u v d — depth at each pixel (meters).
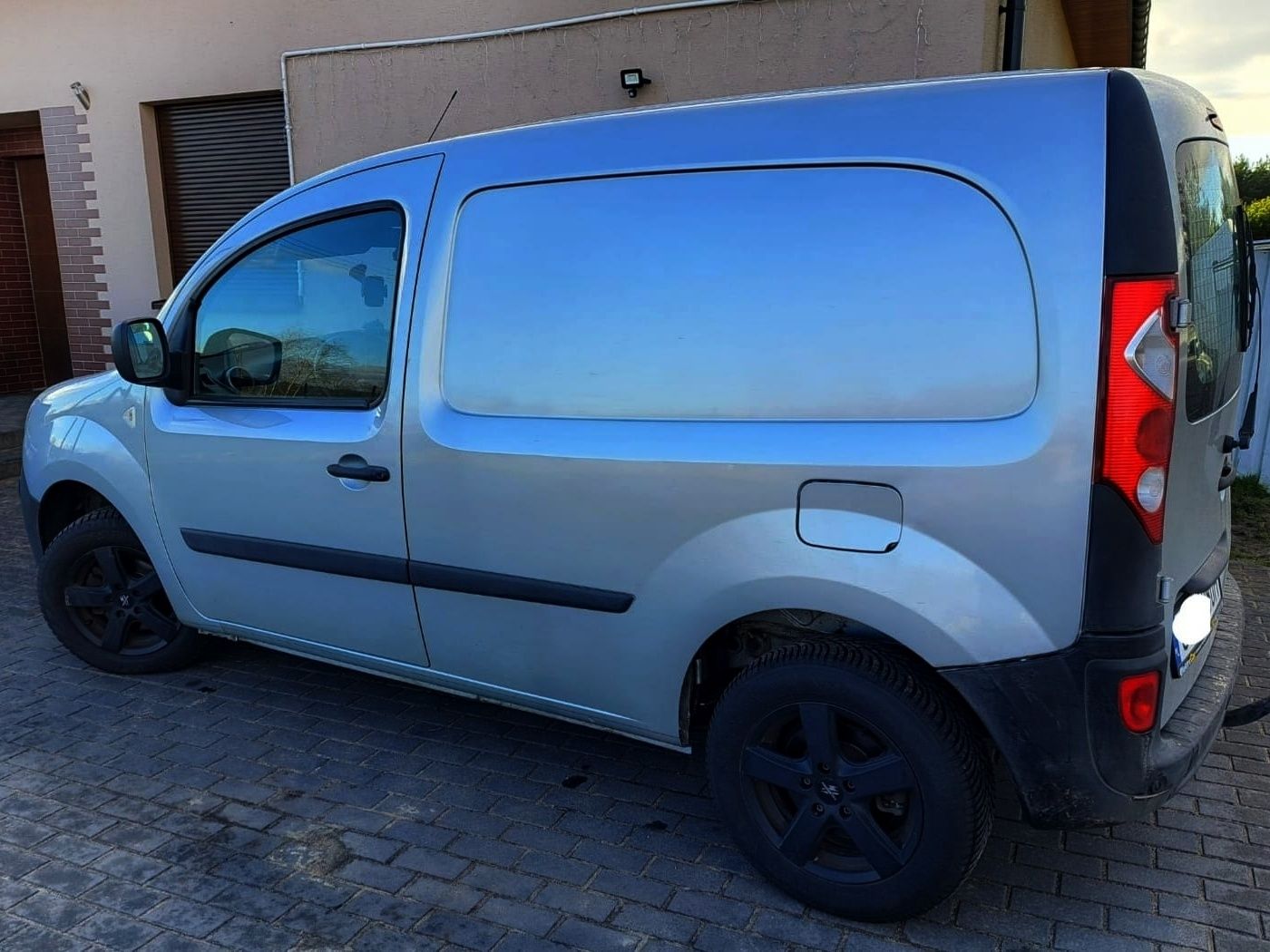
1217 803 3.11
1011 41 5.66
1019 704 2.23
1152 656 2.18
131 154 9.08
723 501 2.49
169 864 2.86
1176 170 2.19
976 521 2.20
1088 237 2.08
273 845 2.95
